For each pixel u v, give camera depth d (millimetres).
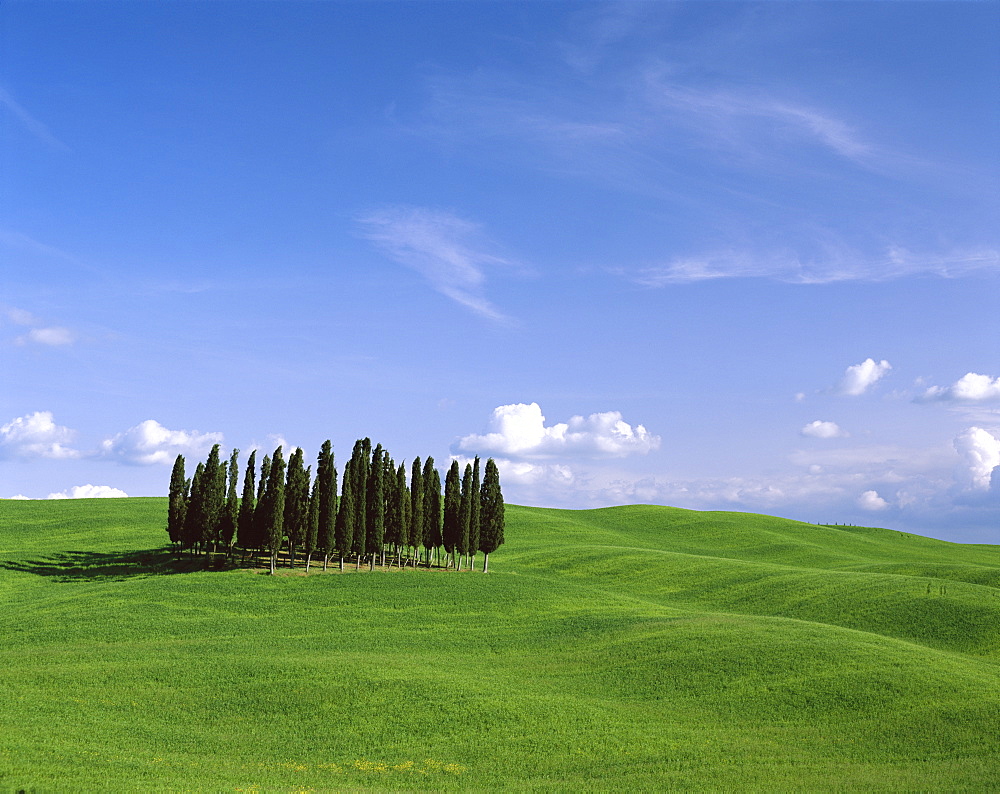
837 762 41594
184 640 66625
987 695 49125
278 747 43281
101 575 96875
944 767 39688
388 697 50781
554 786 38188
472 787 38281
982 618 71375
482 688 53094
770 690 52406
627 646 64375
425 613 78688
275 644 65812
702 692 52969
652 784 38375
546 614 79688
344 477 96750
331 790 36531
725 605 90312
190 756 41125
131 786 35094
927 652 59594
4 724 43281
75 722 44719
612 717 48750
